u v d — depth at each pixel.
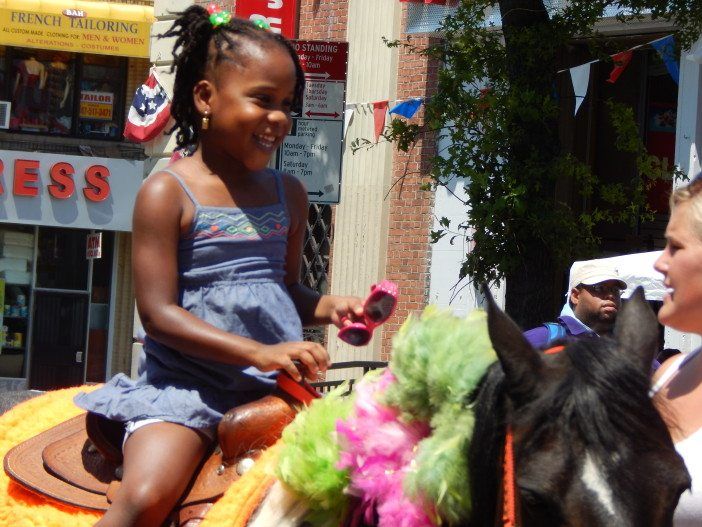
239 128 3.58
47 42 19.83
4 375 20.86
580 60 12.83
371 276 14.51
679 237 3.03
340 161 9.50
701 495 2.87
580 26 9.47
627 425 2.31
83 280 21.12
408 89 14.16
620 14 10.14
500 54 9.52
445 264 13.70
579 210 12.91
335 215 15.16
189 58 3.72
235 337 3.36
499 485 2.47
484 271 9.28
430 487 2.63
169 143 18.27
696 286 2.98
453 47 9.81
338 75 9.48
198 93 3.67
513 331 2.46
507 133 9.11
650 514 2.26
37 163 20.48
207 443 3.46
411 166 14.12
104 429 3.63
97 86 21.00
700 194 3.02
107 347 21.14
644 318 2.68
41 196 20.48
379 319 3.57
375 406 2.89
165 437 3.38
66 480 3.67
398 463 2.80
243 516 3.10
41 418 4.30
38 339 20.98
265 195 3.73
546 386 2.41
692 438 2.97
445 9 12.66
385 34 14.45
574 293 6.02
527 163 9.09
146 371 3.63
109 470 3.70
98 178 20.61
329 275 15.28
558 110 9.34
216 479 3.34
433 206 13.89
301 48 9.45
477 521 2.58
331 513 2.96
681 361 3.26
